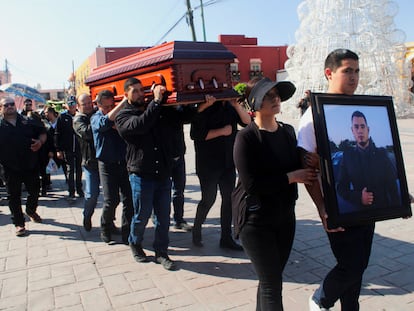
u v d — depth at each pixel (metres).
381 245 4.53
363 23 23.25
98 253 4.67
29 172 5.68
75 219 6.20
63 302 3.53
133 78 3.99
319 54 24.23
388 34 23.33
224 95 3.86
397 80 22.95
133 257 4.48
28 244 5.08
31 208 5.94
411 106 22.95
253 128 2.49
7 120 5.41
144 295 3.61
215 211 6.29
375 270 3.93
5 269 4.29
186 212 6.41
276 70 39.75
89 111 5.41
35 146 5.57
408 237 4.73
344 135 2.40
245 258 4.37
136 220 4.21
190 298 3.53
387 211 2.45
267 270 2.50
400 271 3.89
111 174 4.77
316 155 2.47
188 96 3.65
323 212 2.56
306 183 2.49
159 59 3.70
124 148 4.72
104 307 3.42
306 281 3.78
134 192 4.12
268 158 2.46
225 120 4.34
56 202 7.46
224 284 3.77
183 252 4.61
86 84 5.39
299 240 4.82
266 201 2.49
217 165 4.38
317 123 2.36
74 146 7.27
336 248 2.55
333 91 2.61
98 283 3.88
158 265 4.25
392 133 2.54
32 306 3.47
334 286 2.55
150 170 3.99
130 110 3.97
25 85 14.69
